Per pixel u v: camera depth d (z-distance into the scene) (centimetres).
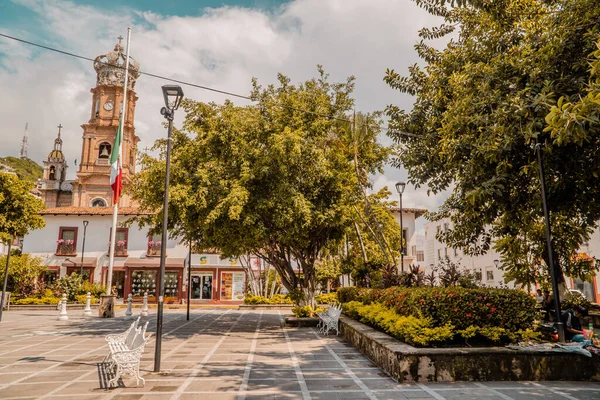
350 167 1639
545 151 855
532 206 980
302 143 1480
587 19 788
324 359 977
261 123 1514
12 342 1263
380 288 1421
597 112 631
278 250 1862
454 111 987
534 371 758
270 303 2809
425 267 3981
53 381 763
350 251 2622
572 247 1287
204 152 1476
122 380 768
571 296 1297
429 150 1286
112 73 5031
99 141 4916
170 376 801
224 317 2162
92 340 1303
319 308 1898
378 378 779
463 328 834
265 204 1378
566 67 855
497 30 1033
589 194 933
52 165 5856
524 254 1384
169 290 3316
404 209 3978
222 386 723
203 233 1536
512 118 868
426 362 753
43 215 3334
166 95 947
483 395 657
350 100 1778
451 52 1246
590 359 764
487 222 1043
